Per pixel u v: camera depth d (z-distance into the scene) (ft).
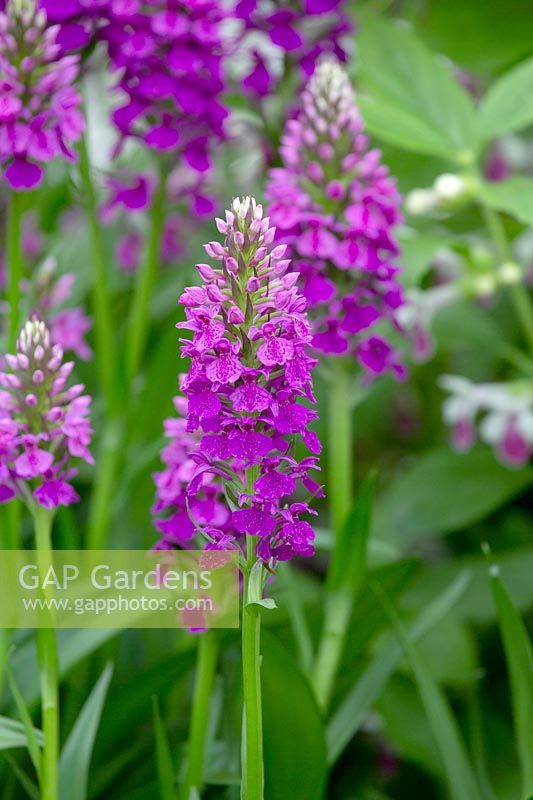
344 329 5.16
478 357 7.51
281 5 5.65
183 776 5.09
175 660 5.08
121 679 5.49
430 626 5.29
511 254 6.81
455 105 5.82
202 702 5.00
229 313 4.49
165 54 5.41
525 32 6.77
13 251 5.30
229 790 5.25
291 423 4.50
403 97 5.85
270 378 4.54
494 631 6.10
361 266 5.15
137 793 5.09
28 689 5.17
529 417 6.17
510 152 7.16
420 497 6.42
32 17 5.10
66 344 5.64
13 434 4.75
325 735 5.01
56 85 5.13
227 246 4.54
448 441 7.54
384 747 5.90
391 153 6.53
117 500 5.76
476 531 6.82
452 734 5.08
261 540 4.53
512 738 5.79
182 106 5.33
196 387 4.50
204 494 4.88
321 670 5.25
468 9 6.72
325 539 5.38
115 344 6.11
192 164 5.47
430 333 6.29
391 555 5.84
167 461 4.88
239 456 4.49
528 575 6.15
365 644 5.48
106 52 5.49
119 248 6.39
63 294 5.58
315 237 5.16
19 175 5.15
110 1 5.35
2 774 5.16
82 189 5.62
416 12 7.18
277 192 5.22
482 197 5.68
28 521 5.74
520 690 4.99
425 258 5.57
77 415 4.80
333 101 5.22
